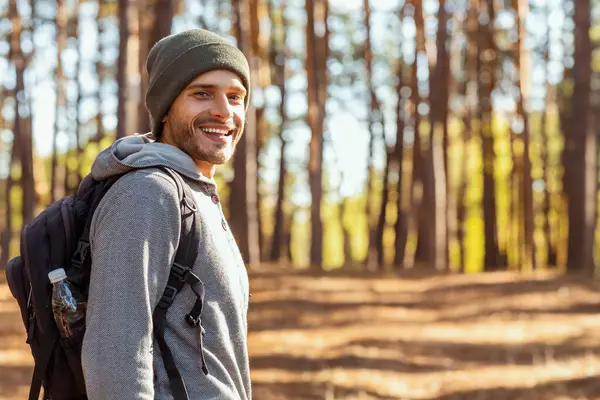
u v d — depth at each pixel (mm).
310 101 25562
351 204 44406
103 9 31047
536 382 8070
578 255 22328
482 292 16484
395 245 31219
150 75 2141
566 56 28297
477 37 29094
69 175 32438
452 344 10367
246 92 2180
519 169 29547
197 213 1997
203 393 1969
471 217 38344
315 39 25688
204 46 2088
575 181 22438
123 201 1920
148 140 2172
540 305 14250
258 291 16234
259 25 26297
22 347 9555
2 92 30734
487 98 28953
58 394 2035
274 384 7676
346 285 18516
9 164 31453
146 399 1845
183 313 1964
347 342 10227
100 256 1903
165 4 15062
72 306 1950
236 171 23188
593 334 11008
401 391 7773
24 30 31562
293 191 38500
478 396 7617
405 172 33875
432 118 25516
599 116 30344
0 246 35531
